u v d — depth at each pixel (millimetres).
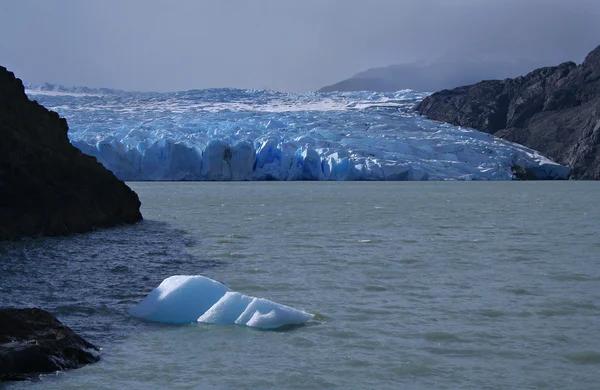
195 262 14867
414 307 10078
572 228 23828
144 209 34594
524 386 6660
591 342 8164
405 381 6797
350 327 8836
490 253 16500
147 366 7164
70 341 7344
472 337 8383
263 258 15516
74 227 20500
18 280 12422
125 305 10234
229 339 8211
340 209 35031
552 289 11555
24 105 21844
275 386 6625
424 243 18734
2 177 18984
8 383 6457
